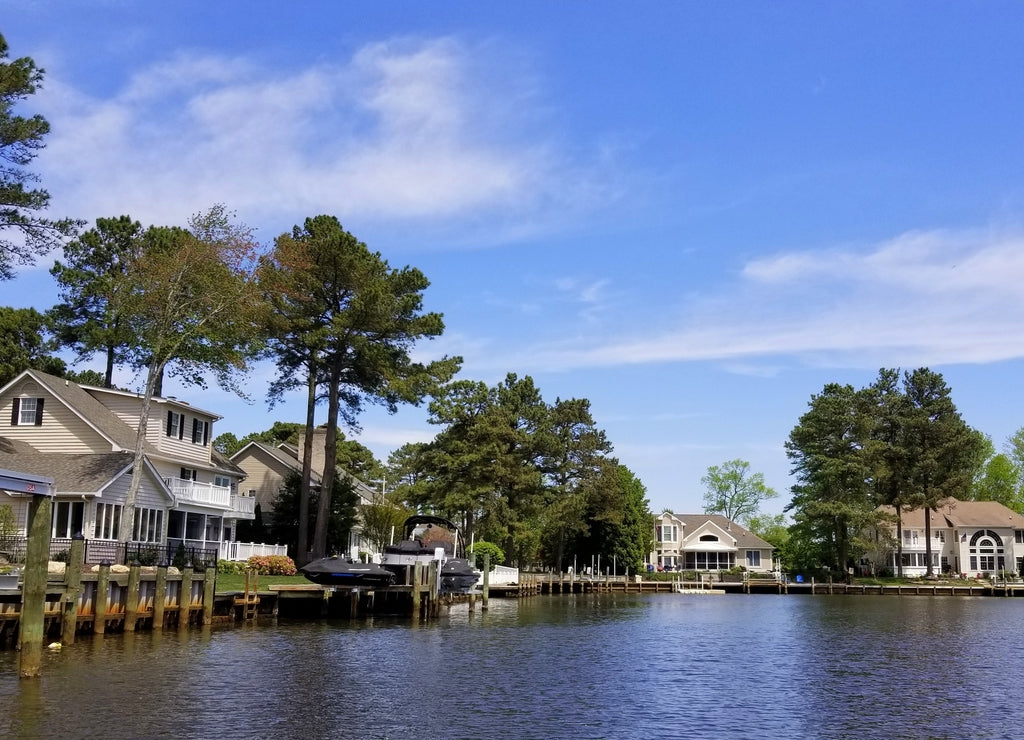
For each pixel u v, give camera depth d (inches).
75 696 738.2
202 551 1672.0
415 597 1571.1
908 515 4468.5
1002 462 5049.2
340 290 2176.4
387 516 2797.7
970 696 879.7
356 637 1261.1
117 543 1445.6
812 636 1514.5
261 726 668.1
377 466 4249.5
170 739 620.1
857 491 3732.8
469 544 2965.1
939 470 3764.8
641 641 1376.7
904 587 3629.4
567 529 3668.8
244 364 1827.0
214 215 1742.1
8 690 752.3
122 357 2370.8
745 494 5787.4
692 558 4763.8
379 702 776.3
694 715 766.5
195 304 1745.8
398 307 2158.0
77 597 1000.2
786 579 3814.0
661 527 4783.5
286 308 2094.0
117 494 1663.4
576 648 1245.1
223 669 900.0
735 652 1243.2
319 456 2861.7
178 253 1729.8
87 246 2386.8
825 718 762.8
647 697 847.1
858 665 1111.6
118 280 1897.1
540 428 3115.2
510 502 2979.8
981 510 4505.4
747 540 4785.9
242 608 1374.3
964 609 2440.9
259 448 2672.2
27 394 1808.6
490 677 938.7
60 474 1617.9
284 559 1900.8
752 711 788.6
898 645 1369.3
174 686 797.9
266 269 2005.4
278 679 860.6
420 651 1131.9
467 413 2972.4
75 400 1822.1
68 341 2426.2
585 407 3516.2
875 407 3917.3
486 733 675.4
